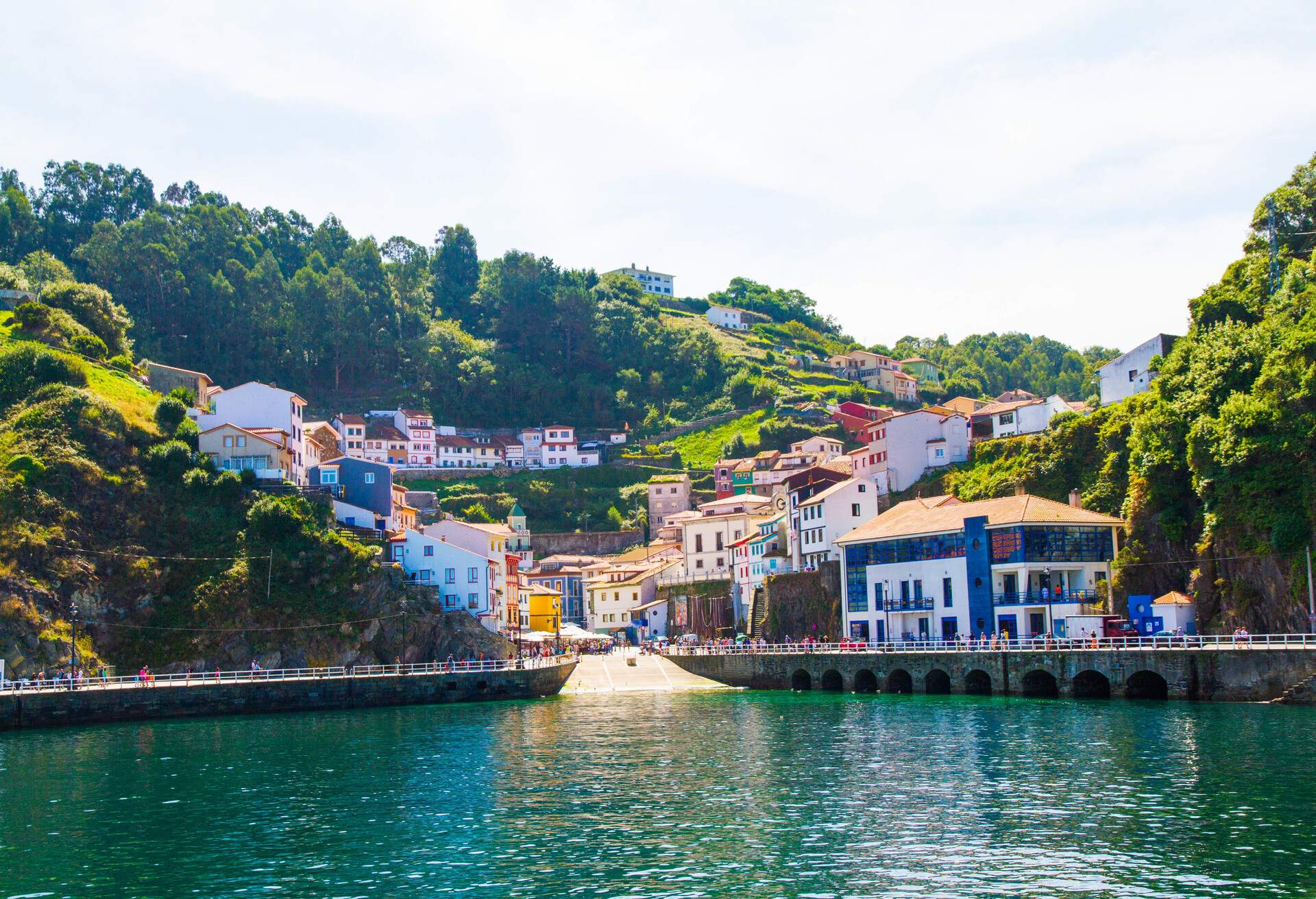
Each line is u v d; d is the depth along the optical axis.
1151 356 141.12
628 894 41.97
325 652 124.44
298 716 104.62
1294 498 92.94
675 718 94.94
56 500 122.12
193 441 145.25
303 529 131.75
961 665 105.88
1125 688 93.56
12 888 44.28
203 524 131.62
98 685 103.25
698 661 133.50
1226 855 44.53
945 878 42.91
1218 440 100.06
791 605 144.38
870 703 102.50
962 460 161.12
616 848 48.50
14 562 112.44
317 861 47.28
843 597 130.38
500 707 109.25
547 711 104.69
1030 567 109.75
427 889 43.19
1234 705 85.25
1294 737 69.19
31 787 64.88
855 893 41.50
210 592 122.62
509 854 48.00
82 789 64.31
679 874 44.41
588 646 169.50
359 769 70.06
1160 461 109.19
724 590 178.12
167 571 123.44
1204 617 99.00
